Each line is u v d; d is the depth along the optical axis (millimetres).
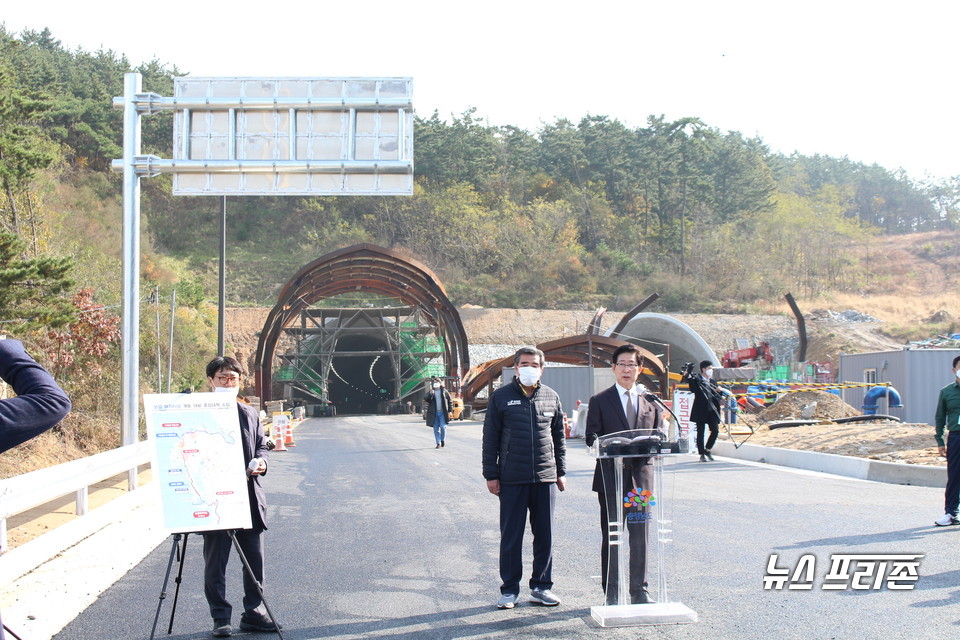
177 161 16875
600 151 132750
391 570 8469
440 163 127250
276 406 52156
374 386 76750
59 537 9742
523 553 9305
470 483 15438
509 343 81500
